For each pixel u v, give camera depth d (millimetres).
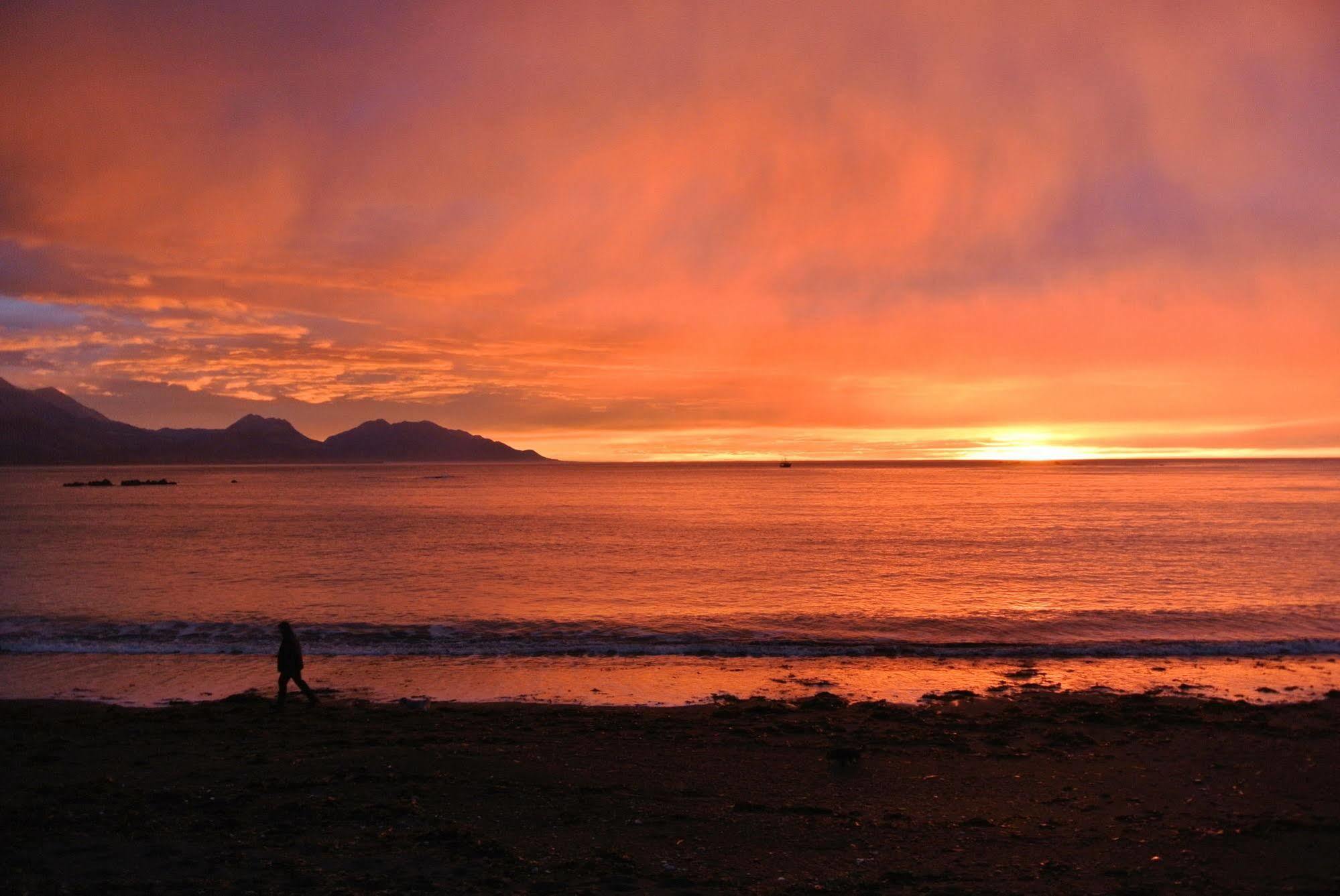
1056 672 21078
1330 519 76312
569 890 8406
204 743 14438
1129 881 8781
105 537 63812
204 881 8539
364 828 10125
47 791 11547
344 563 45938
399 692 19375
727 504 109250
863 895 8383
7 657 22812
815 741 14695
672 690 19500
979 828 10461
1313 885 8633
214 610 30406
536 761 13273
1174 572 40500
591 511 95875
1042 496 123562
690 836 10078
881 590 35250
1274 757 13688
